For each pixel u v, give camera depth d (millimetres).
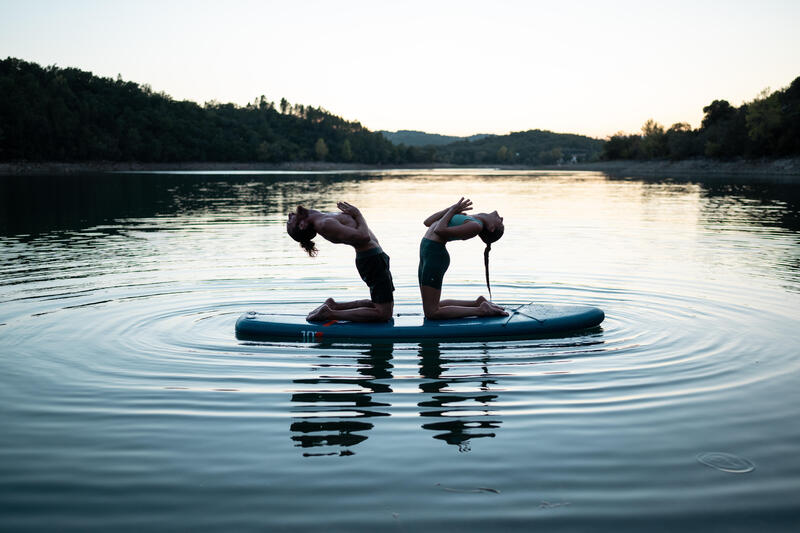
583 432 3633
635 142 106875
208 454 3363
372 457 3318
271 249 11117
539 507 2824
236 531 2648
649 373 4680
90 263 9547
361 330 5672
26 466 3232
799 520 2725
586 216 18062
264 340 5625
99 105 112312
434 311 6035
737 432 3633
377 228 14773
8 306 6754
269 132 155750
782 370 4727
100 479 3100
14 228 14406
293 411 3969
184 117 131875
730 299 7129
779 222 15945
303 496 2924
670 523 2699
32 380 4527
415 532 2631
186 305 6855
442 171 118125
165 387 4398
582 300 7105
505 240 12477
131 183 41625
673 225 15359
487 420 3814
